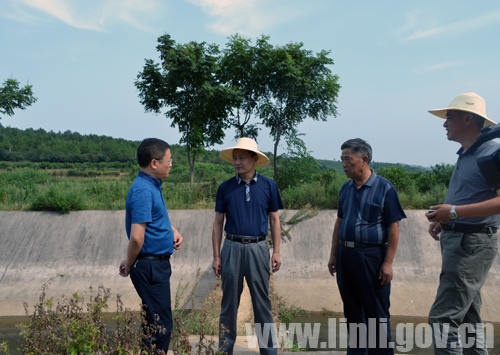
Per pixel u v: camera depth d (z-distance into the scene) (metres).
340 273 3.12
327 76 14.77
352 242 2.98
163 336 2.68
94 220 9.12
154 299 2.71
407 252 8.06
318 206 10.00
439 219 2.66
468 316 2.94
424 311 6.76
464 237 2.69
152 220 2.72
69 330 2.24
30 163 77.12
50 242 8.53
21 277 7.71
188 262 8.35
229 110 15.26
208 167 40.53
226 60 14.91
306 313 6.76
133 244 2.60
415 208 9.54
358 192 3.03
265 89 15.06
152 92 14.37
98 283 7.66
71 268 7.98
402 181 11.66
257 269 3.10
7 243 8.44
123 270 2.82
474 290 2.69
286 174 14.35
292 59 14.37
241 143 3.19
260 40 14.46
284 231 8.77
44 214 9.27
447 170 12.07
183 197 10.79
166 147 2.86
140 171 2.85
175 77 13.68
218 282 6.77
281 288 7.58
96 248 8.46
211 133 15.46
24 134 138.12
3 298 7.13
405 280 7.49
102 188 11.42
